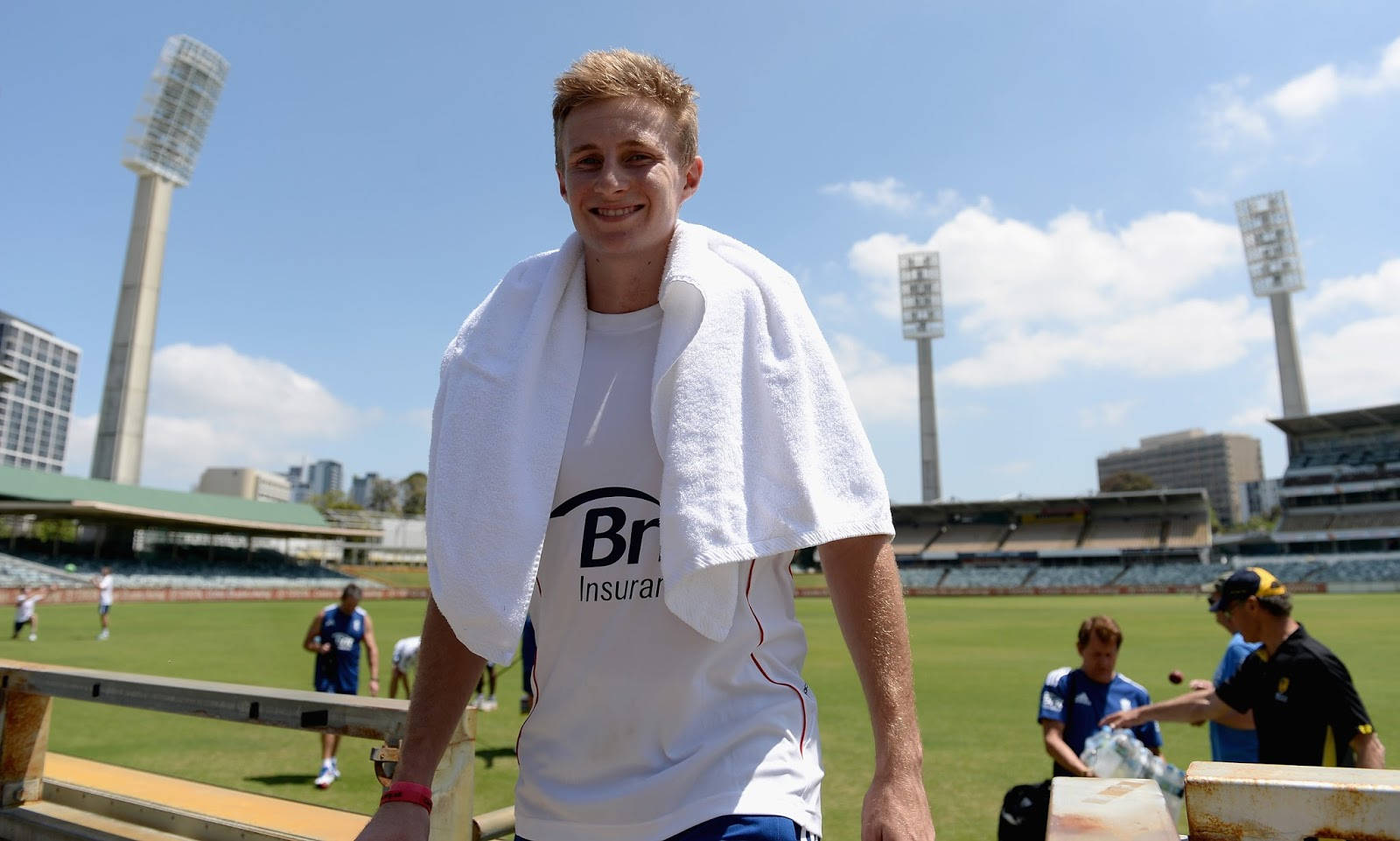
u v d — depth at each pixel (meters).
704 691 1.26
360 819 2.33
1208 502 74.31
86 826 2.42
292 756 8.09
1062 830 0.83
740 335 1.37
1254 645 5.12
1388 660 16.91
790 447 1.29
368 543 94.44
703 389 1.31
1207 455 189.62
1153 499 75.75
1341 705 3.86
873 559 1.29
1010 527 82.25
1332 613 33.03
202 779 7.20
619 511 1.34
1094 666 5.11
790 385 1.34
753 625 1.31
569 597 1.34
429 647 1.44
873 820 1.11
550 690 1.35
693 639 1.27
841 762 8.11
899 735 1.18
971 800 6.83
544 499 1.36
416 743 1.39
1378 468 70.19
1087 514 79.94
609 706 1.29
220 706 2.14
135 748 8.38
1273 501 168.88
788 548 1.24
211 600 48.59
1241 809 0.87
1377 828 0.81
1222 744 4.93
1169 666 17.05
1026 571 74.88
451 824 1.74
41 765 2.74
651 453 1.36
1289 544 72.69
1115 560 74.81
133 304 61.69
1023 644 22.78
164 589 46.09
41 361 180.75
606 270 1.48
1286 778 0.86
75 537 66.44
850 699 12.26
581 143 1.43
